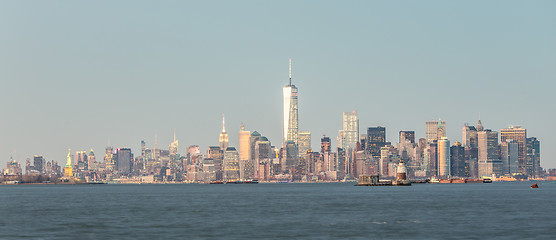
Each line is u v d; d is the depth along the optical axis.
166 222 142.00
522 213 164.38
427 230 121.62
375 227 127.75
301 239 108.81
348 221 141.62
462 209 181.25
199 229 125.56
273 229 124.62
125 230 124.69
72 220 149.12
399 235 113.62
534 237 110.06
